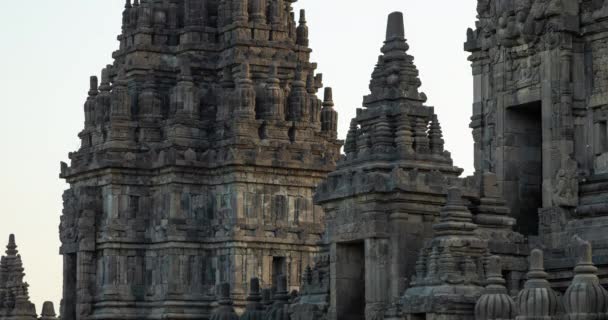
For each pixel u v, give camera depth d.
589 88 78.62
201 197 113.19
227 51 116.31
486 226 75.56
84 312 112.69
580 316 63.94
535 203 82.31
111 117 114.56
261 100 114.81
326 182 79.56
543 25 79.12
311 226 113.31
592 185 77.31
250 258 111.19
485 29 83.62
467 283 70.19
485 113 84.44
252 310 90.81
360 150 78.44
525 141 82.38
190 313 111.00
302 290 83.81
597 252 73.69
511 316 66.69
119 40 119.50
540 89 79.56
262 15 116.81
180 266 111.50
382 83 78.62
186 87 114.25
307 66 118.00
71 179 117.69
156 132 115.12
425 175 76.31
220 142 113.00
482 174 76.94
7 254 116.25
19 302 112.12
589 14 78.50
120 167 112.88
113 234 112.31
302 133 114.62
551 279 73.69
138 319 112.12
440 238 71.44
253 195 111.81
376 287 75.94
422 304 69.94
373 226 75.94
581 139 78.56
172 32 118.25
